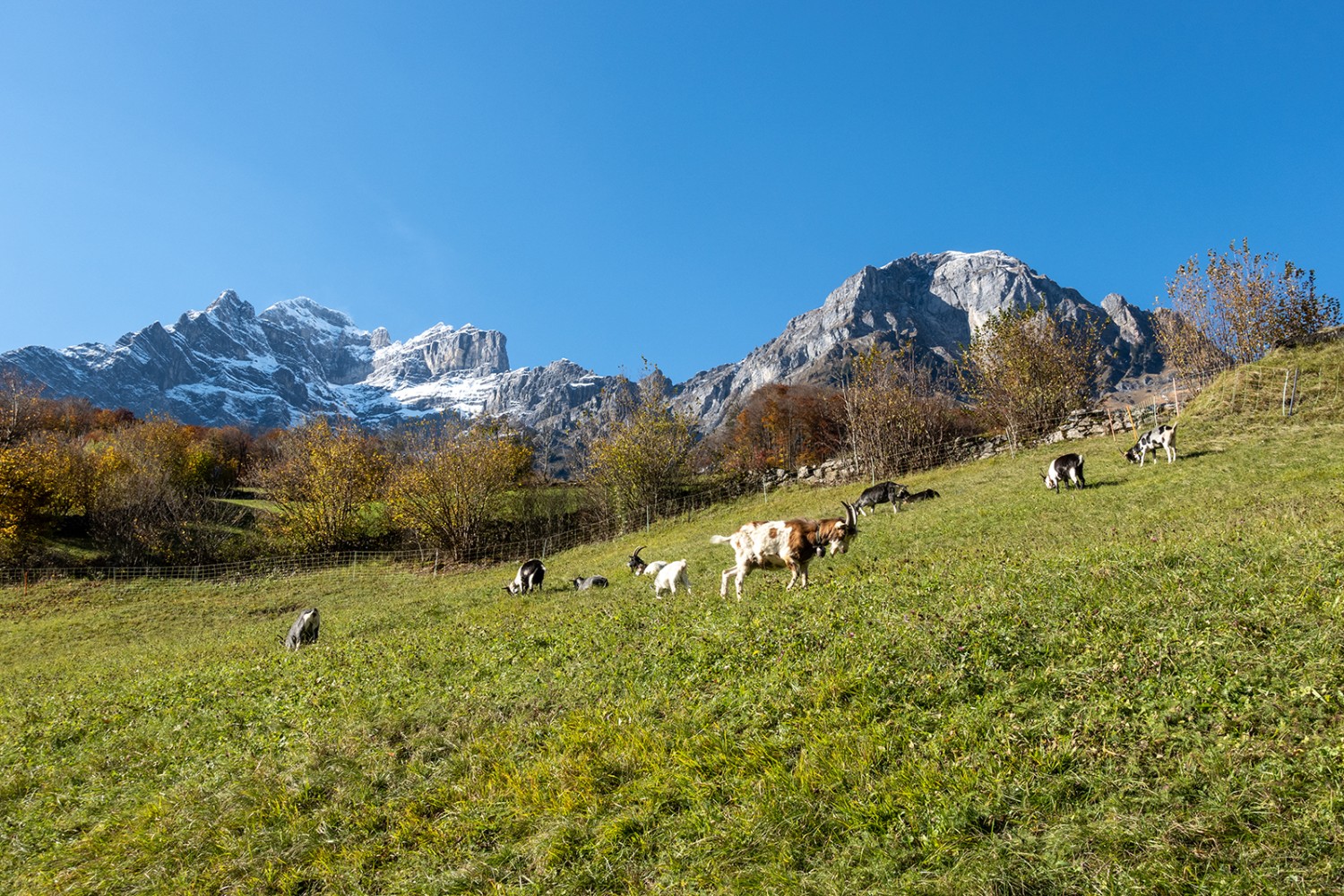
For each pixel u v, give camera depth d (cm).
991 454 4325
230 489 8312
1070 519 1977
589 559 3725
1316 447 2358
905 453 4600
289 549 5266
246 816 828
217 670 1585
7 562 4588
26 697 1661
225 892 719
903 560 1590
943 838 564
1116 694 677
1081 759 615
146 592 3978
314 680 1330
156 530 5131
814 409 7638
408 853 721
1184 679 671
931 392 5478
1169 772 581
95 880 770
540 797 750
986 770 618
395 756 920
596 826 688
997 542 1811
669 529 4359
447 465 4950
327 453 5559
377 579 4275
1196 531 1307
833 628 997
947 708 730
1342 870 467
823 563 1862
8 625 3319
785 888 557
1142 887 486
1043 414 4425
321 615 3006
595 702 945
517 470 6047
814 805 636
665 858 625
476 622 1834
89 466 5859
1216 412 3125
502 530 5438
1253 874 475
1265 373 3312
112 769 1074
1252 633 724
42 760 1143
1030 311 4647
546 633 1351
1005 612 895
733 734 777
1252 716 614
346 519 5459
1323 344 3462
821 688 800
